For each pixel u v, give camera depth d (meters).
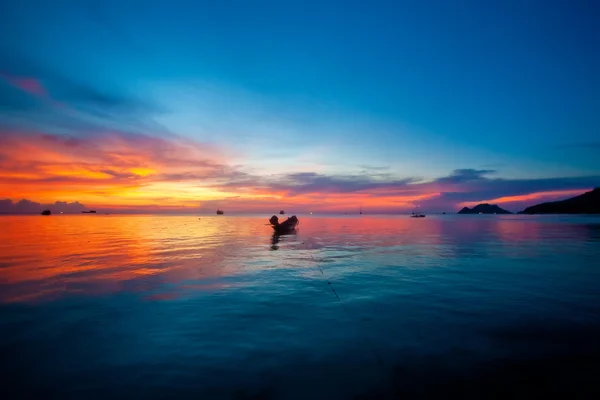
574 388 3.53
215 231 30.19
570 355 4.29
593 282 8.42
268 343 4.70
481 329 5.21
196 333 5.08
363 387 3.56
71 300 6.88
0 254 13.70
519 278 8.95
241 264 11.26
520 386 3.57
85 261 11.84
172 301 6.80
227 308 6.33
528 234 24.95
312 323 5.51
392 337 4.90
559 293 7.36
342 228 35.88
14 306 6.46
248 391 3.50
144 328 5.29
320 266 10.88
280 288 7.89
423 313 6.01
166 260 12.07
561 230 29.80
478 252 14.30
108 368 4.00
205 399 3.37
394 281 8.63
